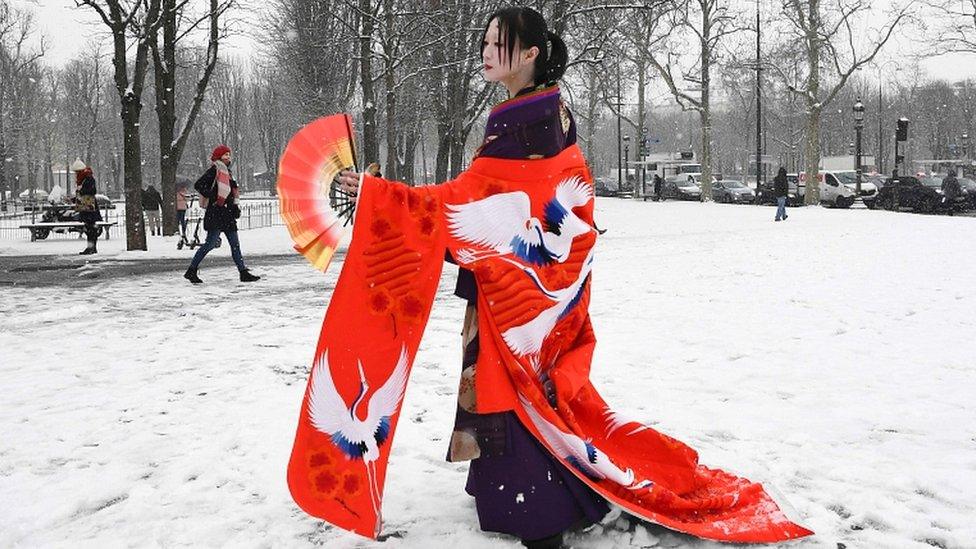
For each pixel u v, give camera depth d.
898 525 3.18
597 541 3.05
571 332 3.18
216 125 92.06
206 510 3.41
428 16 22.83
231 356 6.51
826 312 7.93
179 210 25.22
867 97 89.31
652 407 4.80
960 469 3.75
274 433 4.43
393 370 2.91
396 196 2.87
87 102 74.56
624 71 48.00
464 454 2.99
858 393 5.06
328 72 34.25
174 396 5.27
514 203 3.01
